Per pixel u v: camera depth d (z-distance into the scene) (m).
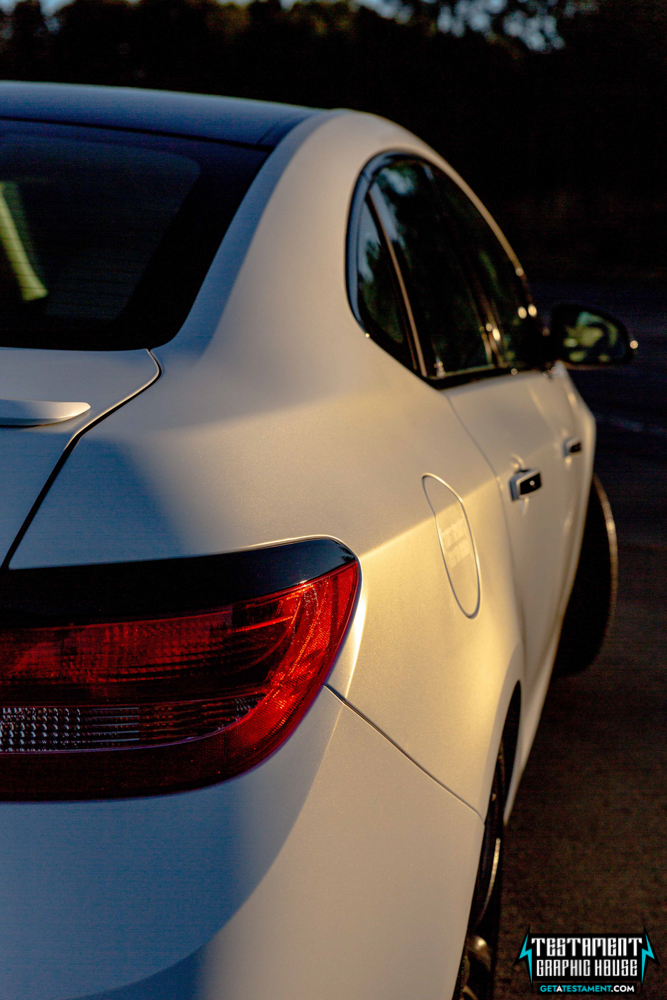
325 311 1.55
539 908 2.39
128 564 0.95
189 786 0.95
